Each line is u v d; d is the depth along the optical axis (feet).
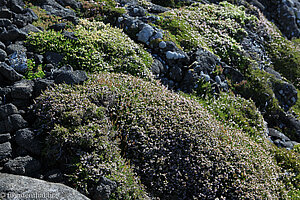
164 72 48.88
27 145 27.58
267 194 32.86
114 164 27.53
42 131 29.04
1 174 24.12
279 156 43.96
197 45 55.52
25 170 25.59
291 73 73.15
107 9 57.21
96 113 30.48
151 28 53.11
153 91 39.42
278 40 80.69
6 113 29.94
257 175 34.40
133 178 28.35
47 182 24.20
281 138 51.03
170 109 36.65
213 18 69.56
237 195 31.04
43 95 31.65
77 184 25.31
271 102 56.39
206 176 30.96
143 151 30.78
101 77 37.76
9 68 33.91
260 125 48.70
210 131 35.86
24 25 43.65
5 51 38.09
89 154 27.37
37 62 38.06
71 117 29.04
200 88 48.39
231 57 60.59
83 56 41.01
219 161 32.81
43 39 40.93
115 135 31.68
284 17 98.48
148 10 65.16
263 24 81.41
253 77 58.75
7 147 27.02
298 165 43.11
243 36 70.38
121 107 34.17
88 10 56.75
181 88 48.39
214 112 45.68
